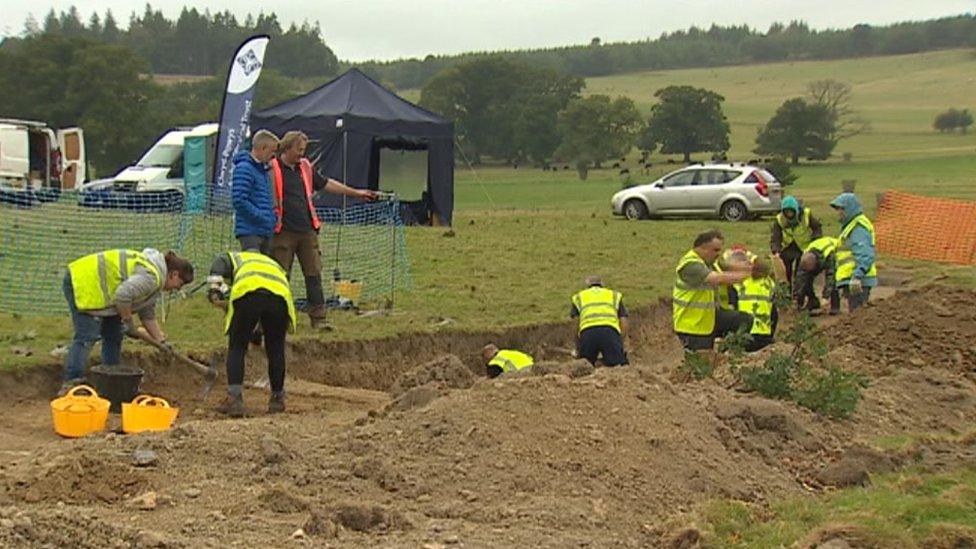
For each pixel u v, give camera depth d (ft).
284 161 39.96
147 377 35.96
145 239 56.08
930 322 41.19
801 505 23.43
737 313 37.65
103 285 31.58
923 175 184.55
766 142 238.68
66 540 17.84
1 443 27.81
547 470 22.94
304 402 34.58
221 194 60.08
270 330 32.09
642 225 88.79
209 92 257.14
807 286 53.57
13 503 20.92
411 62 478.59
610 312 37.35
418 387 28.86
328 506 20.63
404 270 56.44
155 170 98.32
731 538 21.35
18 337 38.22
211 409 32.78
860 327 41.63
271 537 19.15
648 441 24.57
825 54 513.45
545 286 54.49
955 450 28.30
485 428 24.06
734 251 39.99
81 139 111.04
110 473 22.08
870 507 23.08
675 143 254.47
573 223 90.38
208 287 32.04
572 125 246.68
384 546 18.97
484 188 171.12
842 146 272.31
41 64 205.26
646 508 22.34
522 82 264.11
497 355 36.58
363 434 24.43
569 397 25.75
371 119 81.46
